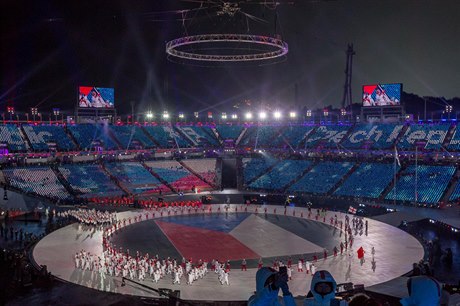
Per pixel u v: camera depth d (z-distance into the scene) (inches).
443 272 1863.9
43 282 593.6
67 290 559.2
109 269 1882.4
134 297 549.6
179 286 1754.4
